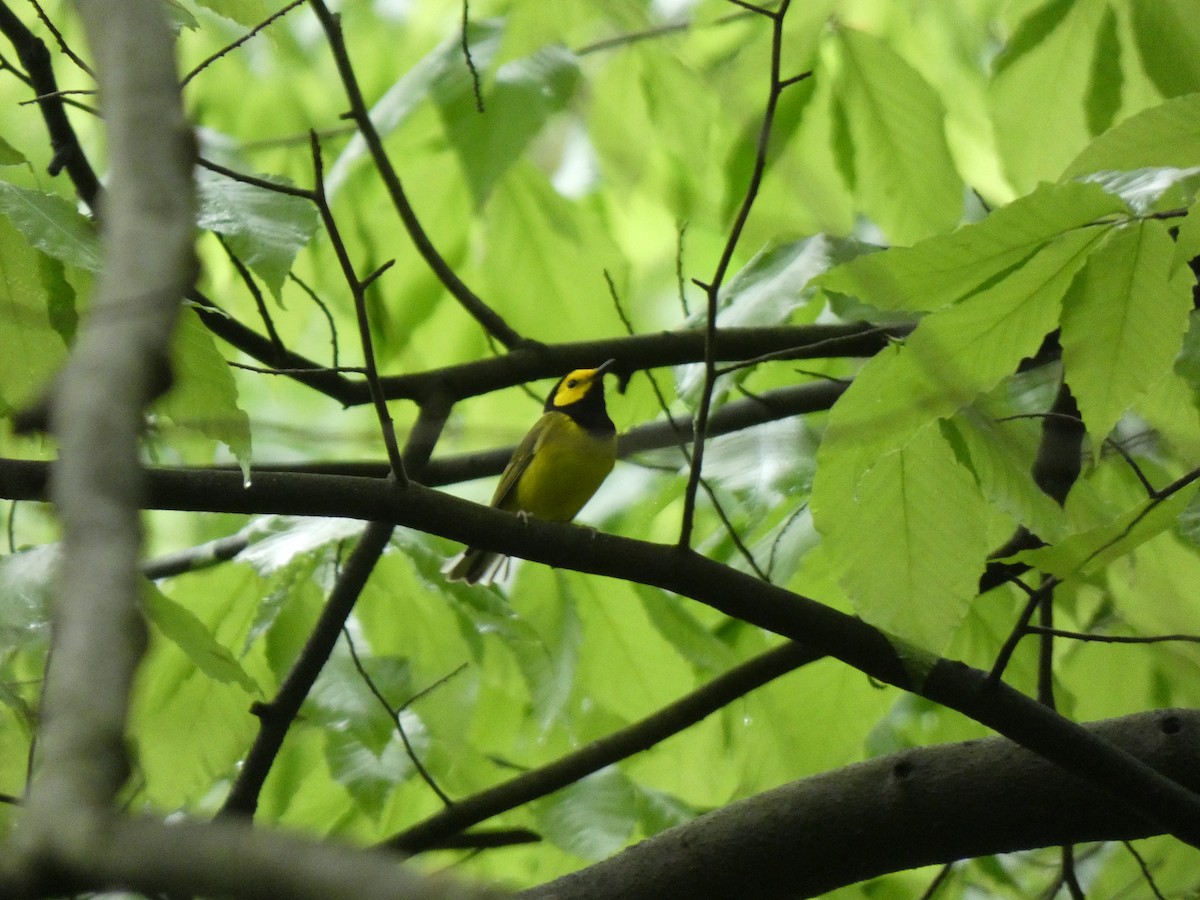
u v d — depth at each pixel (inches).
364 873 78.3
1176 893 455.5
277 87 566.6
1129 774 304.7
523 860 499.2
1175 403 379.6
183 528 624.4
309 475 311.3
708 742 487.2
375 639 454.6
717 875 319.9
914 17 540.7
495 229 504.4
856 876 323.0
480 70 443.2
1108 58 412.5
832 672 446.6
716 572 319.6
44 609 332.8
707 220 529.0
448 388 432.8
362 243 510.9
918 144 453.1
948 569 314.5
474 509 317.1
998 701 307.3
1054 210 252.8
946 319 271.0
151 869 77.1
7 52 513.7
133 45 118.5
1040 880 553.3
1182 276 258.8
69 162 369.7
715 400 396.8
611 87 489.4
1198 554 424.8
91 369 92.8
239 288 501.4
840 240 407.8
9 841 78.7
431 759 458.0
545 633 450.0
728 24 496.1
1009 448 328.2
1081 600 444.8
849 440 290.2
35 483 293.0
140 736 426.3
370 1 578.2
